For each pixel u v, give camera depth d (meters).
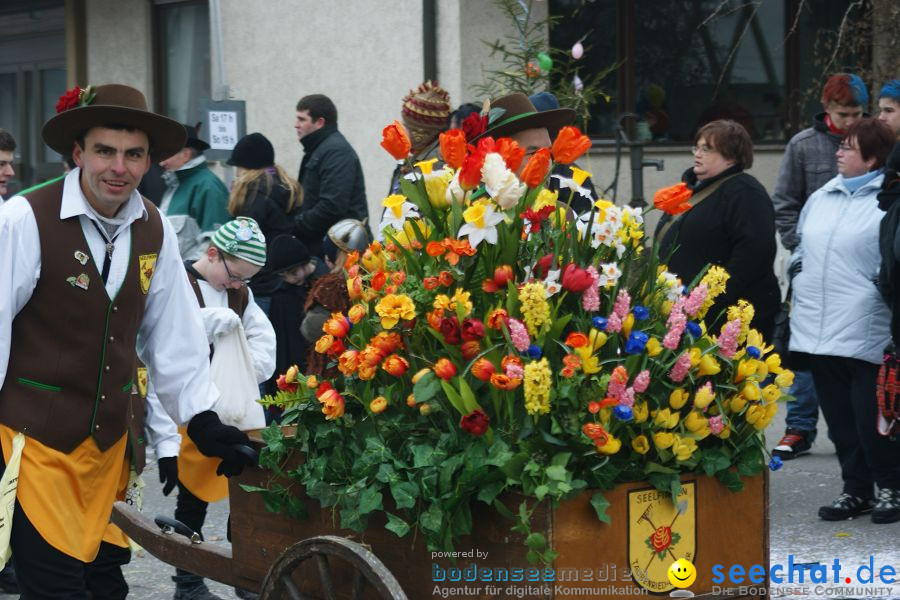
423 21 12.07
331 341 4.38
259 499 4.68
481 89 11.71
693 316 4.33
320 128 9.91
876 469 7.40
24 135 16.48
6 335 4.52
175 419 4.98
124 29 14.96
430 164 4.28
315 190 9.84
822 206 7.80
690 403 4.16
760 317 7.34
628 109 12.91
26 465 4.58
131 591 6.66
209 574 4.91
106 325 4.67
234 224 6.51
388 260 4.44
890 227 7.04
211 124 10.60
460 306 4.03
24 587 4.65
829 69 12.88
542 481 3.78
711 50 12.98
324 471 4.29
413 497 3.98
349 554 3.98
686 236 7.34
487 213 4.02
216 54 10.83
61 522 4.61
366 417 4.29
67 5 15.34
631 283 4.22
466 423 3.86
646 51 12.90
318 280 6.52
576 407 3.92
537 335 4.00
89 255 4.62
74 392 4.65
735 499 4.25
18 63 16.36
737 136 7.28
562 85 11.47
